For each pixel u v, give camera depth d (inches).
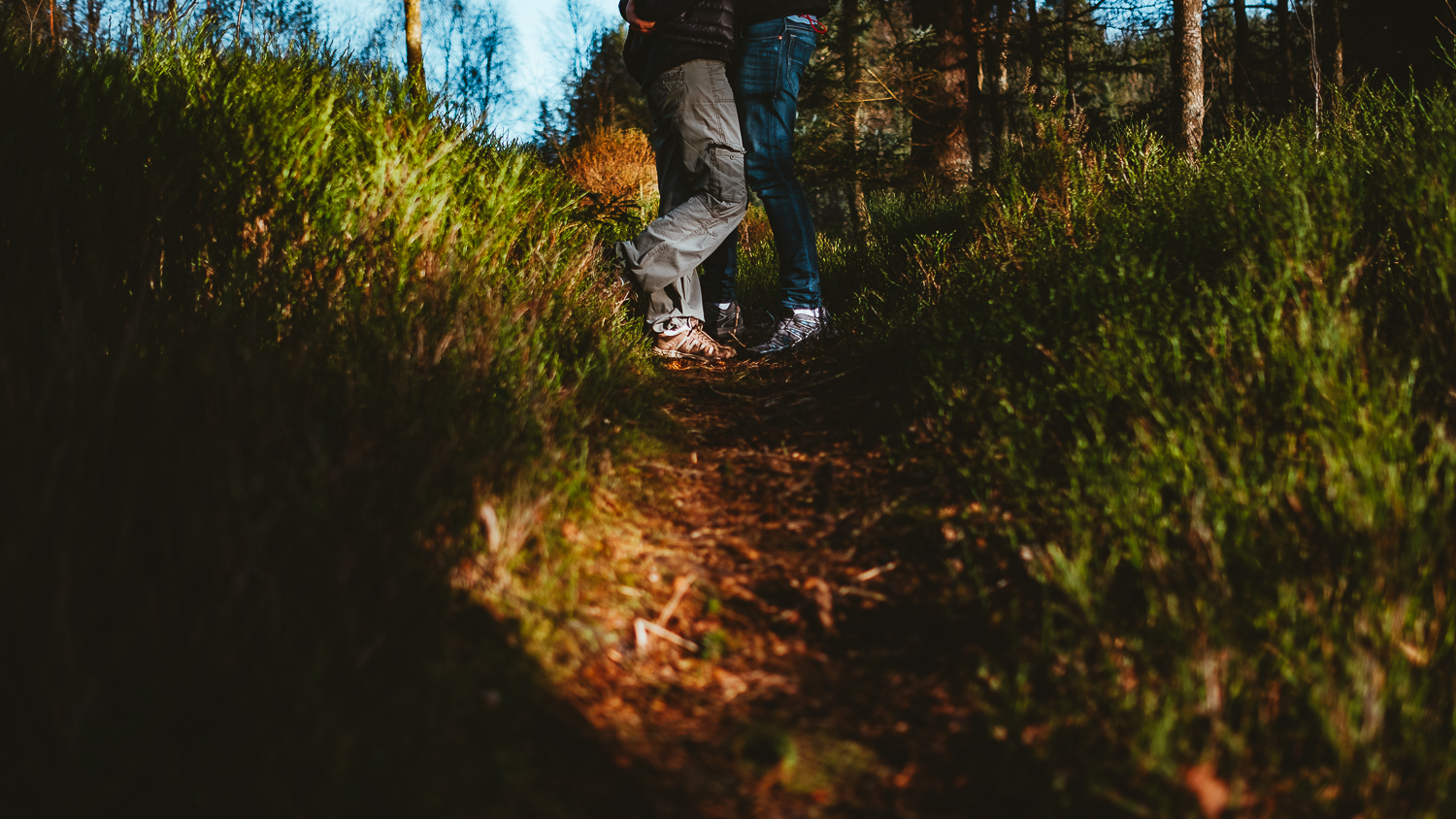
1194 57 221.8
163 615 52.7
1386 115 133.8
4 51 96.8
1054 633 64.5
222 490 58.8
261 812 43.3
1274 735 54.2
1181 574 65.5
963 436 99.6
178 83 116.6
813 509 91.0
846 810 51.5
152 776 44.7
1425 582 60.2
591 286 135.1
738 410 123.6
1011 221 156.9
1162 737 51.2
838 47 345.1
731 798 51.7
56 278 81.0
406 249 109.7
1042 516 79.3
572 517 79.1
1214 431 79.7
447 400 81.4
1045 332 108.6
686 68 142.8
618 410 107.3
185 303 86.8
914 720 59.4
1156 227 123.8
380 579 60.7
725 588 75.6
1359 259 89.9
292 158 111.5
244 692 48.8
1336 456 71.4
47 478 51.3
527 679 57.8
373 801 45.4
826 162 327.0
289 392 75.8
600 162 413.1
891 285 180.7
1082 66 445.1
